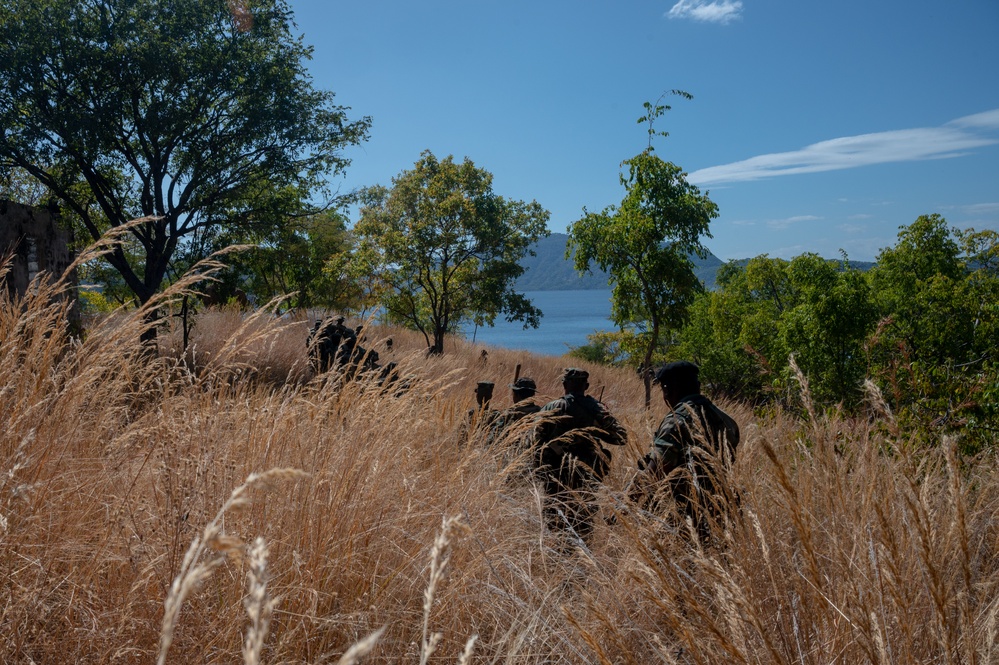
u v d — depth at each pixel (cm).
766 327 2597
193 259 1741
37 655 201
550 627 254
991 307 1620
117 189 1809
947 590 201
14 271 1143
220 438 269
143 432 267
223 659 214
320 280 2745
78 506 239
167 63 1678
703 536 305
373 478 288
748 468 307
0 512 202
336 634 240
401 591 269
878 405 230
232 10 1805
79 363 262
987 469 356
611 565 311
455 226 2573
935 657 201
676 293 1603
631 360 3394
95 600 217
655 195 1577
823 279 1553
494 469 393
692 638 203
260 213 1909
